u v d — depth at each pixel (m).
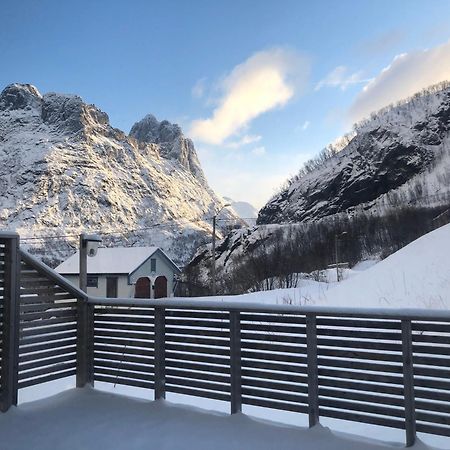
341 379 3.76
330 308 3.80
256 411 4.59
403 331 3.53
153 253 39.91
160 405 4.55
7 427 4.16
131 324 4.95
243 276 45.78
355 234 66.62
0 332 4.54
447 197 84.88
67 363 5.09
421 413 3.42
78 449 3.72
